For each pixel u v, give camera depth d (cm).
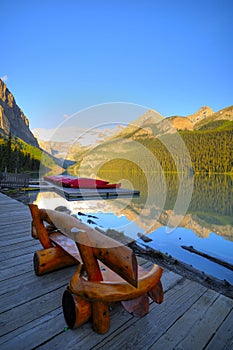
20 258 210
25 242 251
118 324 124
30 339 112
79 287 109
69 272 183
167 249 339
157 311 137
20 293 153
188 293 159
